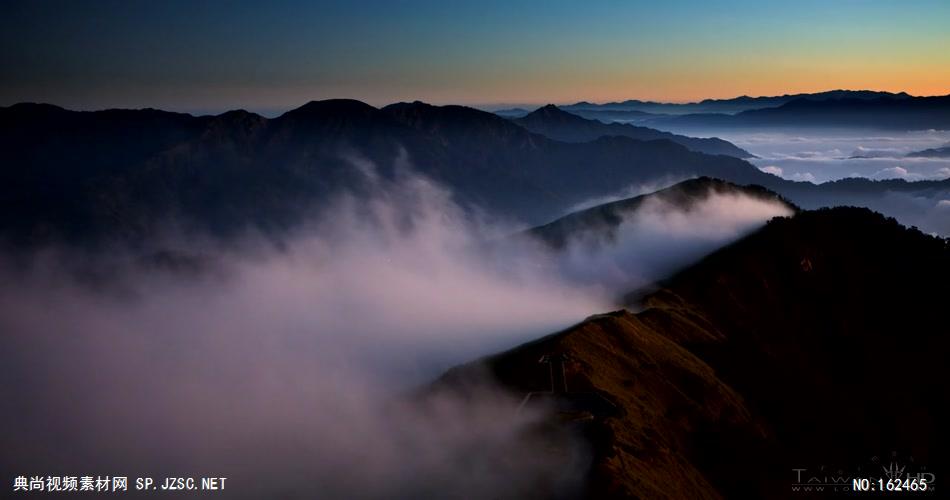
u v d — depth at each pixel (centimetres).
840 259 14725
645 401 8394
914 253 15388
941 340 12900
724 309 12619
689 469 7338
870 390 11606
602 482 6162
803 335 12569
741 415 9100
